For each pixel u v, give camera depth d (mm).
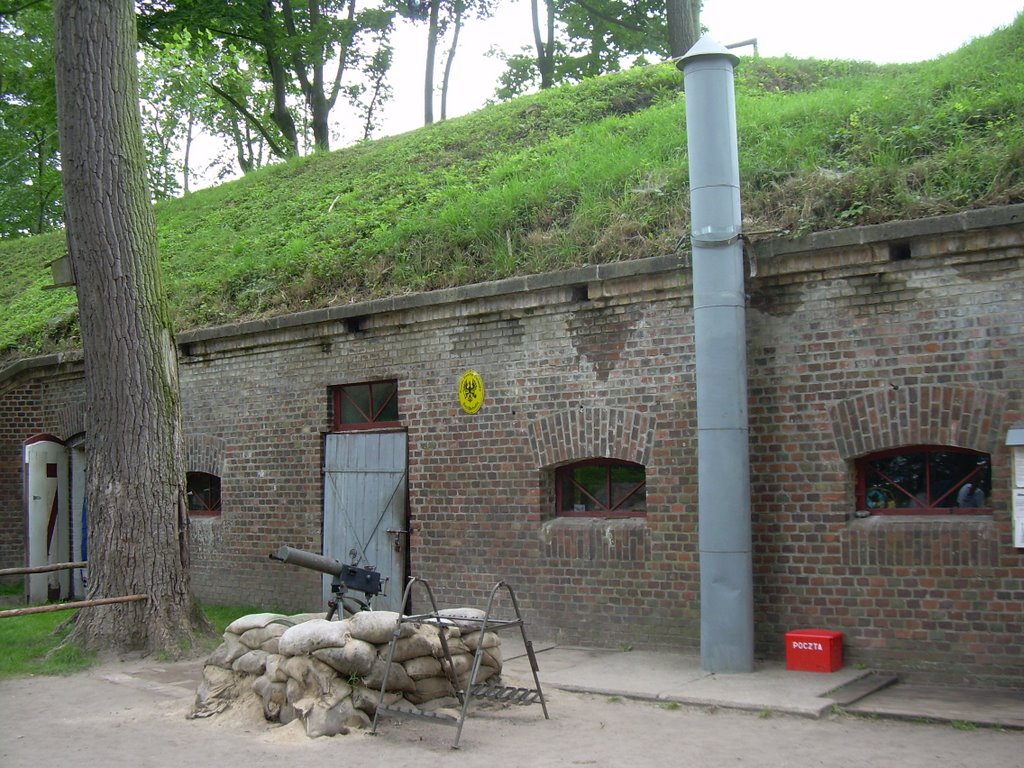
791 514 8781
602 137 15125
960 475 8242
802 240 8688
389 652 7188
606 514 10117
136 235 10531
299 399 12773
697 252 8758
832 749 6355
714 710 7426
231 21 30203
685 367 9438
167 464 10461
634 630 9617
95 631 10078
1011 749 6281
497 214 12250
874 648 8312
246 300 14070
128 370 10336
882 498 8602
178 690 8648
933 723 6898
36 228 36500
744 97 14828
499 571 10633
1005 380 7840
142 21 30172
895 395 8328
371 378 12008
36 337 16828
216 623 11867
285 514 12820
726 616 8430
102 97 10453
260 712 7469
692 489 9328
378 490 11828
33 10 28703
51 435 15094
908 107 10781
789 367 8867
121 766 6430
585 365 10102
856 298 8570
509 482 10609
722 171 8742
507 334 10727
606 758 6312
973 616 7883
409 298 11430
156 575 10219
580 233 10945
